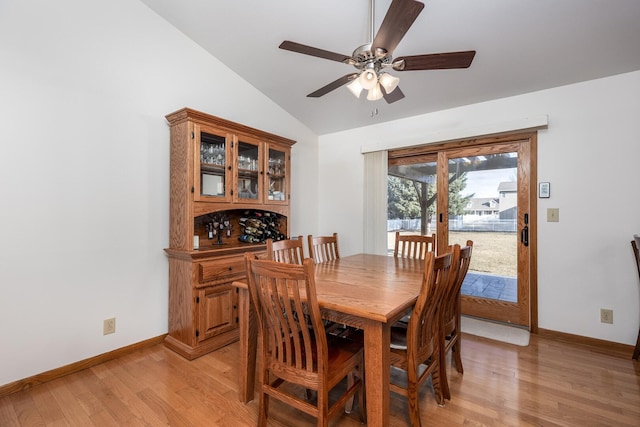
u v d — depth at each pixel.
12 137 1.77
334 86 1.97
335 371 1.32
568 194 2.49
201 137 2.37
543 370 2.03
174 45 2.55
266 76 3.06
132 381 1.90
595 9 1.81
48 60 1.90
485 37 2.13
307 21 2.28
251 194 2.81
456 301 1.95
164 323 2.49
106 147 2.16
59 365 1.95
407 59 1.59
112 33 2.19
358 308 1.24
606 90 2.35
